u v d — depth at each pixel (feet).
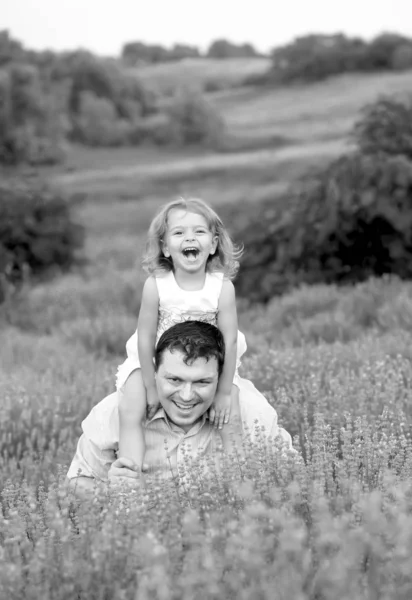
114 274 51.08
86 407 19.72
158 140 240.32
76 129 241.14
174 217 12.21
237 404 12.71
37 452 17.47
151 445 12.59
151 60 495.41
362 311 32.50
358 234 40.42
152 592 6.94
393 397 15.16
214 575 6.82
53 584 7.80
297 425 14.98
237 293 43.50
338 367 19.79
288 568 6.88
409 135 45.85
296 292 38.04
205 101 234.99
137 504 9.16
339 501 8.50
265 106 273.13
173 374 11.54
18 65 208.54
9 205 55.77
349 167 41.06
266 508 8.36
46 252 55.67
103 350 31.24
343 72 302.25
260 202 51.70
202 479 10.18
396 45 294.87
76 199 116.47
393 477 8.71
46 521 9.31
